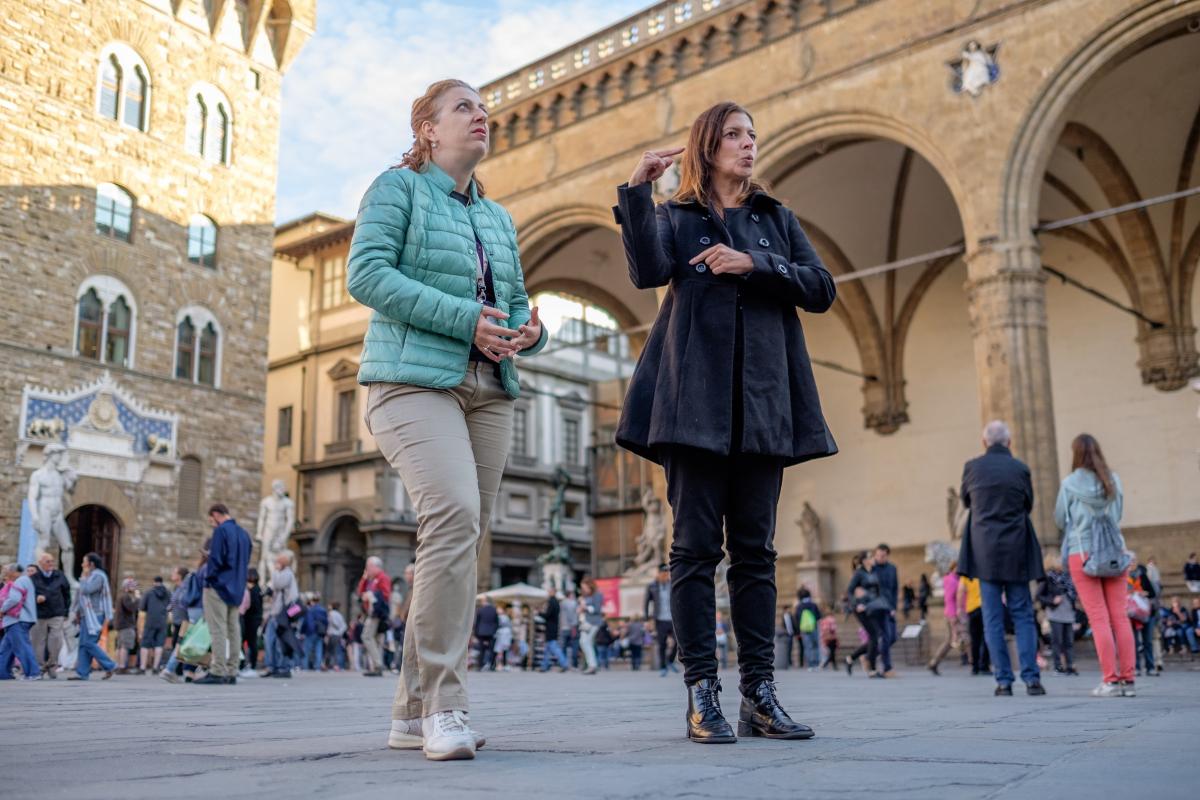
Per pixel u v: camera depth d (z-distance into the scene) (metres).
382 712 6.88
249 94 38.09
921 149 24.14
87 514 32.53
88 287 32.62
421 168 4.31
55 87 32.16
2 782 2.86
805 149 26.66
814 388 4.65
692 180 4.76
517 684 15.19
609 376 55.94
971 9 23.73
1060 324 31.20
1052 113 22.50
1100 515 8.69
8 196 30.77
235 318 36.81
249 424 36.84
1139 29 21.64
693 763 3.22
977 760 3.28
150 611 21.80
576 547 52.72
